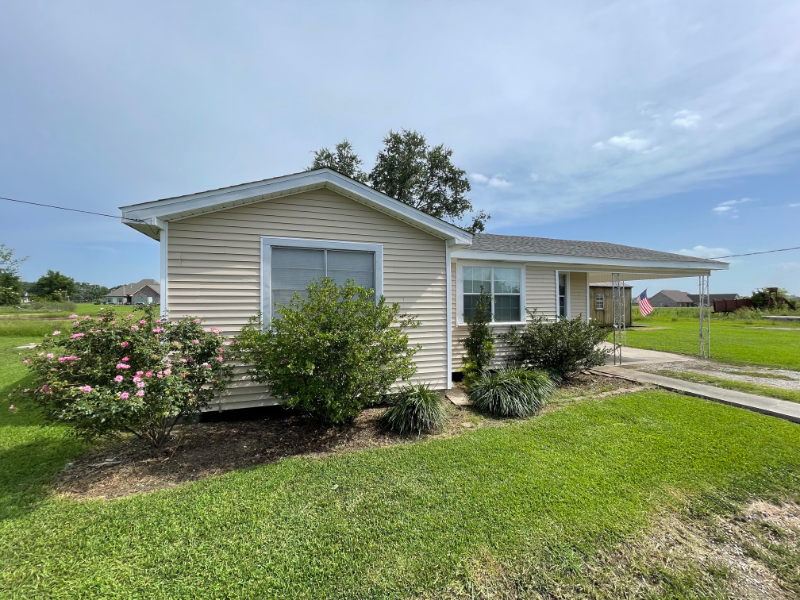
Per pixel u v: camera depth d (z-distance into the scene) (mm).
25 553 2258
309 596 1925
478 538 2389
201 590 1965
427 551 2266
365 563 2168
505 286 8141
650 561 2211
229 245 4867
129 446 3996
